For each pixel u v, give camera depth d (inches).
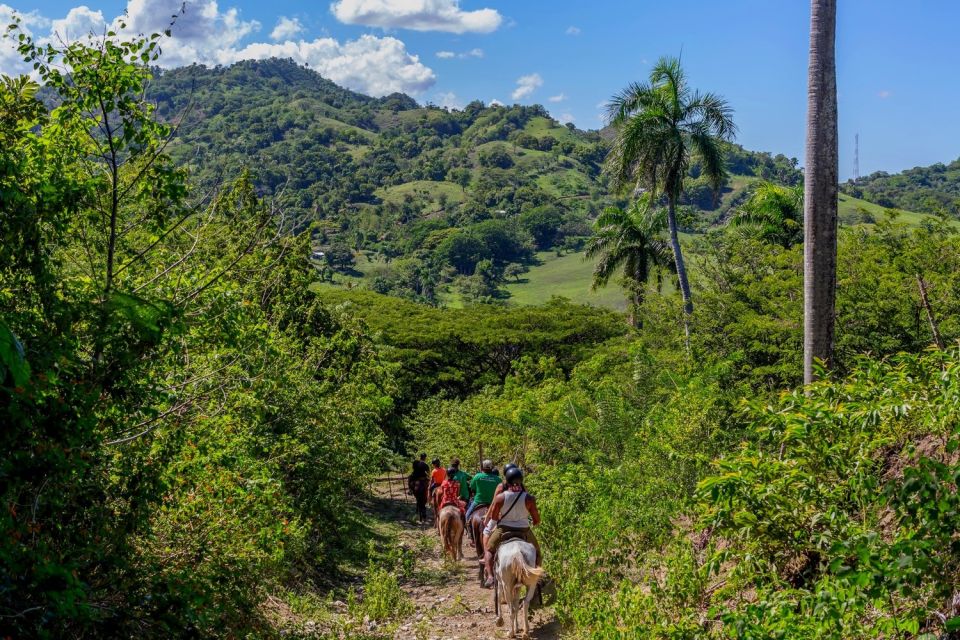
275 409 355.6
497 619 428.5
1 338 147.2
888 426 275.6
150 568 255.3
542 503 519.5
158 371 278.8
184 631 248.8
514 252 7731.3
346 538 663.8
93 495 242.8
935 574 214.2
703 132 1055.6
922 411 257.8
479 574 569.3
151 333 234.2
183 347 285.6
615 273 1665.8
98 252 287.0
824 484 274.1
